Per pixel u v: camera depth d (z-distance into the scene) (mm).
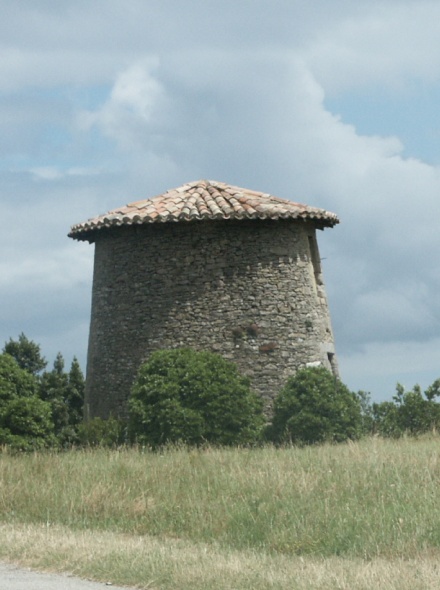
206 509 29969
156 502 31188
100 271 61594
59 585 20938
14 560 23797
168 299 58719
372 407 58656
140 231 59656
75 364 78562
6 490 32188
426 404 57594
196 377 52188
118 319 60000
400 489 30078
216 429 51562
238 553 25141
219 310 58312
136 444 48125
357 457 36125
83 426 55375
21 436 50156
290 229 59688
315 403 53688
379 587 20344
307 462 35750
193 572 21844
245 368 57812
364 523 26953
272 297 58625
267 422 56719
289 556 25266
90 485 32875
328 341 61469
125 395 59188
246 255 58781
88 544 25078
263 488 31516
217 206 59125
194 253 58781
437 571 21859
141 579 21516
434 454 35469
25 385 52750
